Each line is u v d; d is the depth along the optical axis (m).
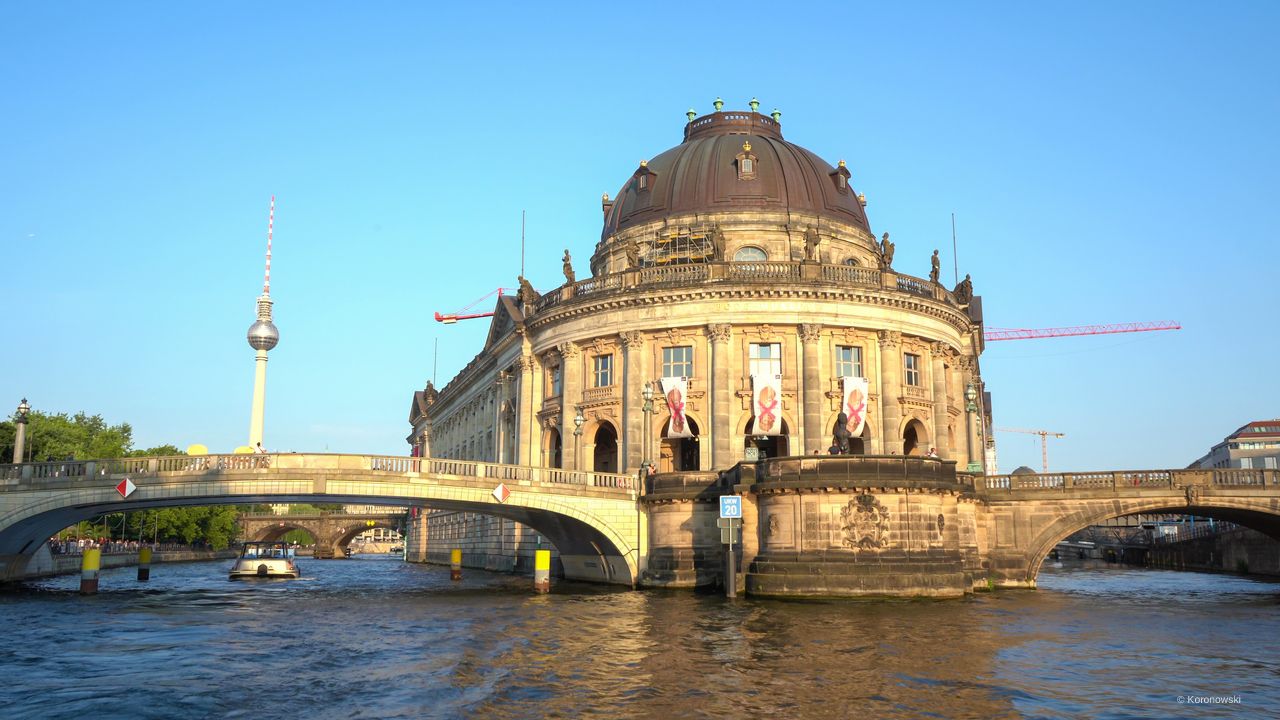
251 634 33.34
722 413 58.91
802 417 59.09
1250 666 26.31
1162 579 70.50
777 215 67.81
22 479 47.09
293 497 50.03
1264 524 55.56
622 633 32.44
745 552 46.72
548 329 68.31
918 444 63.25
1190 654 28.28
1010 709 20.92
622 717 20.09
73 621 37.41
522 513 55.59
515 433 78.69
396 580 70.06
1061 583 63.97
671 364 61.75
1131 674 24.97
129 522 113.94
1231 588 57.53
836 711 20.66
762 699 21.77
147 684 23.78
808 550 43.78
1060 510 53.00
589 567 60.22
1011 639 30.84
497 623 35.94
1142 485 52.28
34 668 26.23
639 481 54.72
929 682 23.67
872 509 43.56
